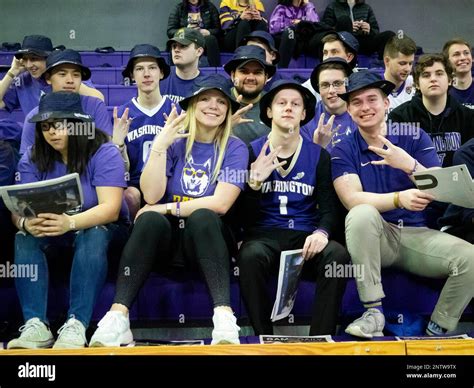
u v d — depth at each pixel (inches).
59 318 79.7
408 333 79.6
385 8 174.2
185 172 82.5
